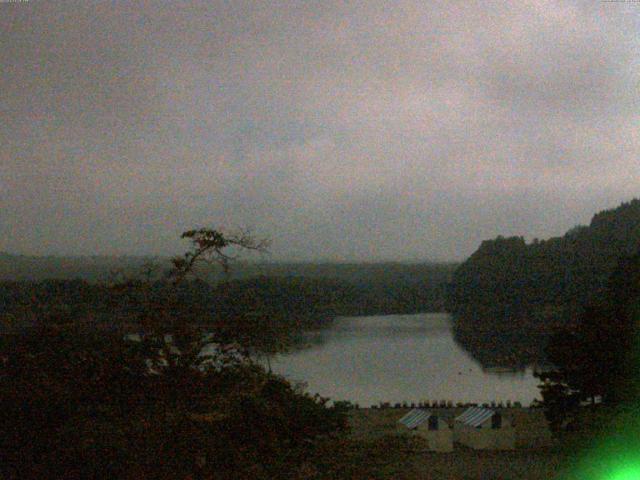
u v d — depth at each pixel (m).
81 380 25.27
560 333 66.75
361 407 102.50
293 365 164.12
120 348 25.58
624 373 60.06
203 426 24.73
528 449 67.75
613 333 61.78
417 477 31.56
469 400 113.12
